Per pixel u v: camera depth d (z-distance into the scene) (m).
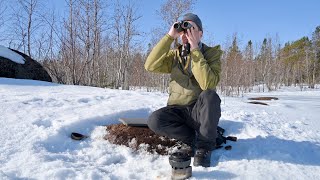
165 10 15.14
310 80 32.22
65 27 11.16
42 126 3.18
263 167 2.46
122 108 4.02
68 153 2.81
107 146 3.03
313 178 2.30
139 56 16.88
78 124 3.34
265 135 3.30
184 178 2.21
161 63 2.90
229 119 3.87
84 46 11.66
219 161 2.61
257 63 29.67
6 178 2.13
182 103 2.77
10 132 2.97
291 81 34.53
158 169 2.50
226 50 19.52
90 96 4.98
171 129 2.76
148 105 4.35
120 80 14.02
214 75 2.57
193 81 2.77
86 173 2.28
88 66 11.56
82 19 11.33
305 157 2.76
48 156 2.57
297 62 36.09
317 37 36.56
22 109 3.79
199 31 2.72
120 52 14.01
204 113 2.51
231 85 16.11
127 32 13.89
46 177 2.19
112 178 2.28
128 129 3.17
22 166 2.34
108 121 3.61
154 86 16.75
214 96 2.52
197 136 2.69
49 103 4.25
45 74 8.61
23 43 11.82
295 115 5.20
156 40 15.95
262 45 34.34
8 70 7.89
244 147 2.95
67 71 11.18
